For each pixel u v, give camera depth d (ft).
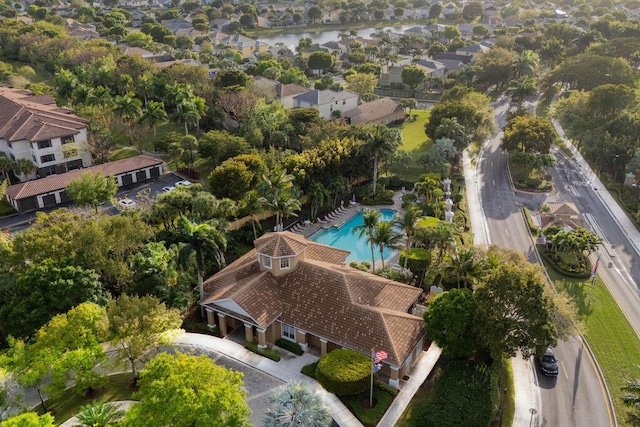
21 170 288.30
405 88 550.77
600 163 329.11
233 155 296.30
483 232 253.03
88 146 314.55
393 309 164.96
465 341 148.56
